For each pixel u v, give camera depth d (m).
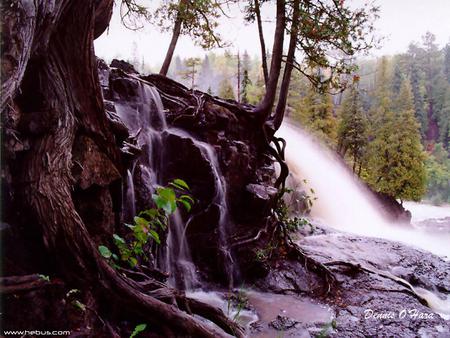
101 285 3.00
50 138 3.14
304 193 14.12
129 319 3.15
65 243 2.88
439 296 7.72
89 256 2.97
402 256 9.47
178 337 3.16
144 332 3.13
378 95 45.06
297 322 5.45
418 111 60.03
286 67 9.49
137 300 3.12
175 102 8.45
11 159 2.93
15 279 2.51
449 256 12.92
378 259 8.95
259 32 9.80
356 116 30.83
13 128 2.98
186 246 6.91
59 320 2.59
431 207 40.94
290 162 18.55
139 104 7.54
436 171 50.12
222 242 7.20
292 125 29.56
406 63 71.56
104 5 4.54
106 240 3.95
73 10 3.38
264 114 9.23
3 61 2.25
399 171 27.19
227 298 6.27
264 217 8.00
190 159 7.18
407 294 6.93
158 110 7.88
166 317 3.16
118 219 4.53
